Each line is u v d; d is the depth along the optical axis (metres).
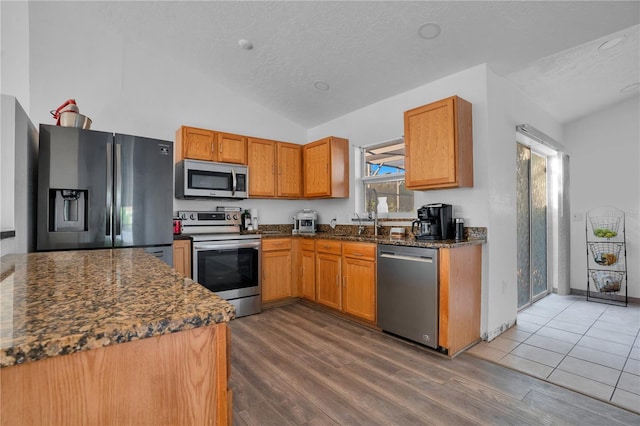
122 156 2.65
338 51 2.91
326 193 3.85
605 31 2.33
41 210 2.30
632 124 3.99
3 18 2.74
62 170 2.38
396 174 3.52
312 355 2.44
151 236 2.78
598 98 3.80
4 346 0.47
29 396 0.50
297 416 1.71
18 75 2.78
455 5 2.18
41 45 2.87
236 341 2.71
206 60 3.47
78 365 0.54
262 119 4.22
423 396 1.89
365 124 3.83
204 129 3.46
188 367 0.63
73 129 2.44
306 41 2.86
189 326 0.62
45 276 1.01
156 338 0.60
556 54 2.71
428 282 2.46
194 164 3.35
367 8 2.38
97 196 2.52
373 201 3.81
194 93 3.70
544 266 4.31
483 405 1.80
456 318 2.43
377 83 3.29
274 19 2.68
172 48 3.35
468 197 2.82
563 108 3.93
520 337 2.79
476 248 2.68
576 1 2.04
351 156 4.01
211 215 3.67
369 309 2.96
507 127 3.03
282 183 4.04
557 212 4.38
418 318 2.53
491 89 2.80
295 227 4.23
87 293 0.79
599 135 4.22
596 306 3.75
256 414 1.73
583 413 1.73
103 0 2.81
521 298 3.61
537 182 4.15
